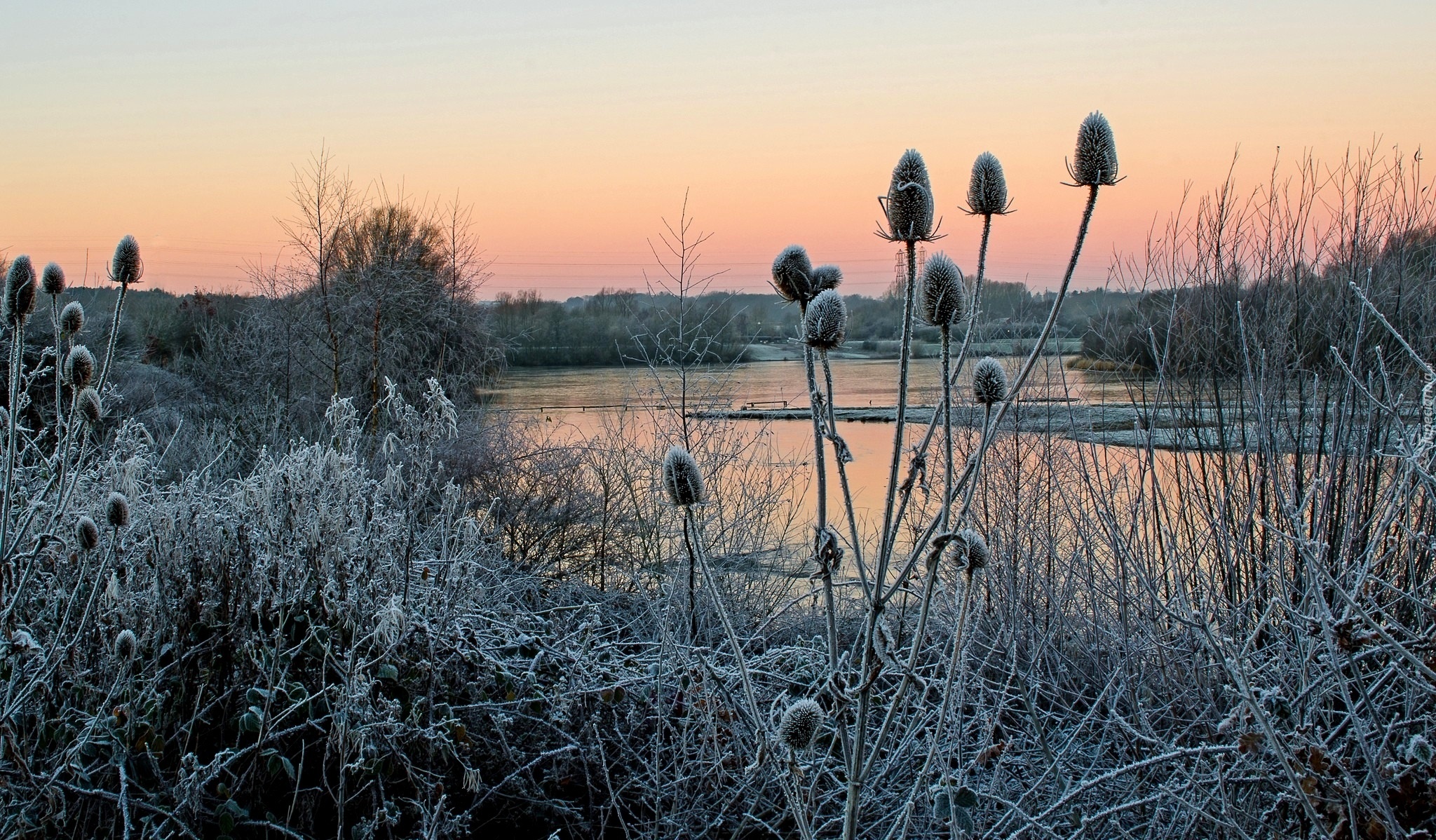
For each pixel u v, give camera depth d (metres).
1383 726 4.15
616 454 11.80
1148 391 7.12
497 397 26.50
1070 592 5.93
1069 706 5.41
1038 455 7.14
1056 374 7.93
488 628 6.29
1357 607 3.67
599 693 5.38
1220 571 5.71
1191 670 5.06
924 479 2.71
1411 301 6.41
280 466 5.45
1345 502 5.34
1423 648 3.90
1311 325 6.80
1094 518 6.57
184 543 5.11
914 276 2.58
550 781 5.48
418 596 5.48
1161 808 4.56
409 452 5.50
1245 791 4.65
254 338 22.08
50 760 4.44
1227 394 6.75
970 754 4.91
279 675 4.91
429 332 24.70
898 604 5.84
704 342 10.44
